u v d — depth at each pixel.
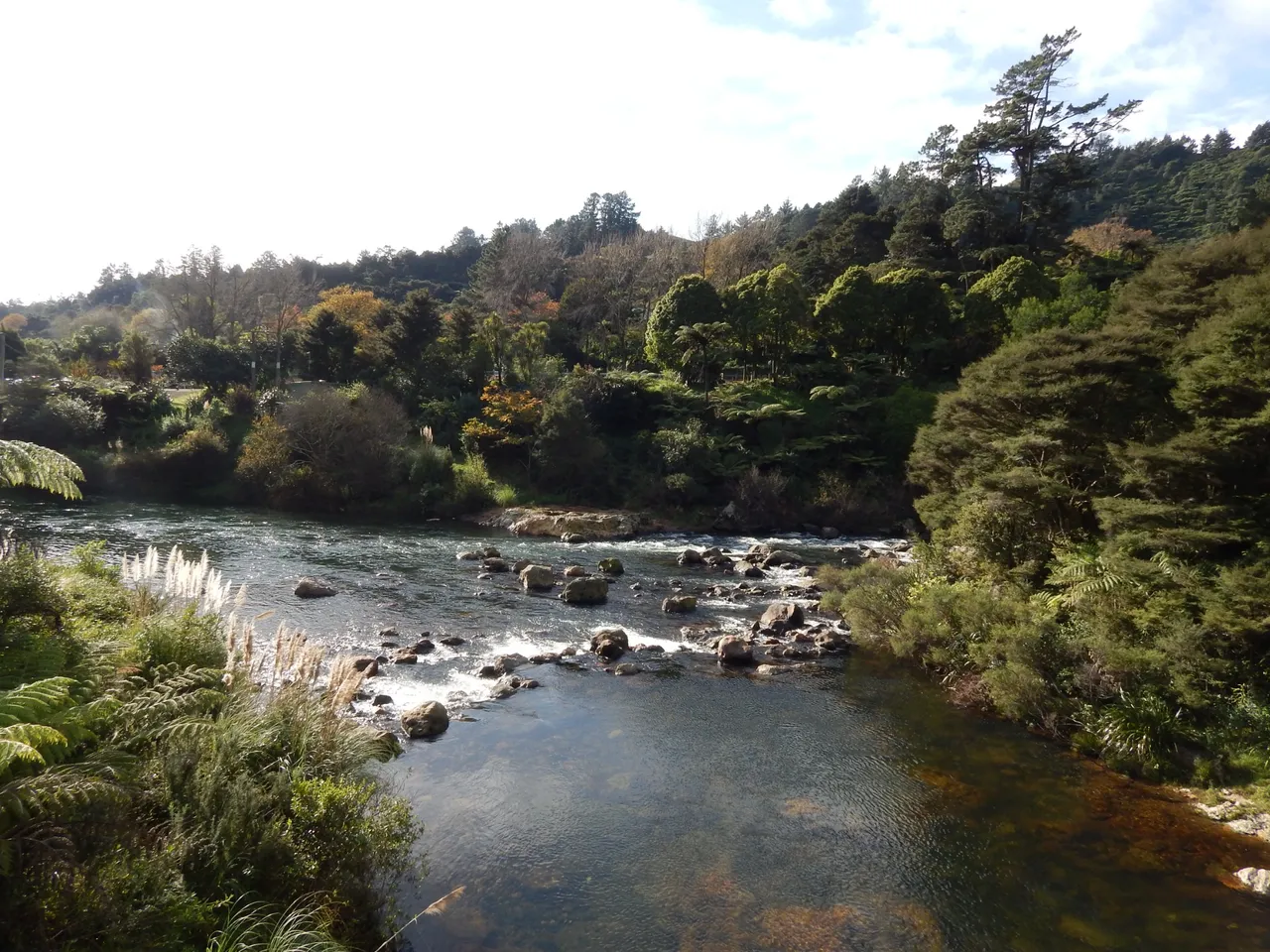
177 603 11.75
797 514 43.00
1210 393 14.85
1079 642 13.77
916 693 15.17
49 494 40.16
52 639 7.14
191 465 44.06
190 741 6.73
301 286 79.06
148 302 109.75
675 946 7.37
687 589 24.92
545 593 23.06
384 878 7.58
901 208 89.31
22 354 59.31
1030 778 11.43
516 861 8.74
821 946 7.47
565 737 12.38
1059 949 7.53
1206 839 9.71
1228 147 134.88
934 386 52.41
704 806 10.33
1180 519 14.14
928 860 9.14
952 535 20.41
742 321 55.25
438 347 53.69
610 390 49.72
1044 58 71.12
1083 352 18.22
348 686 9.14
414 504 42.31
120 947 4.73
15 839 4.57
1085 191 112.69
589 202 143.62
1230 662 11.98
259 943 5.52
